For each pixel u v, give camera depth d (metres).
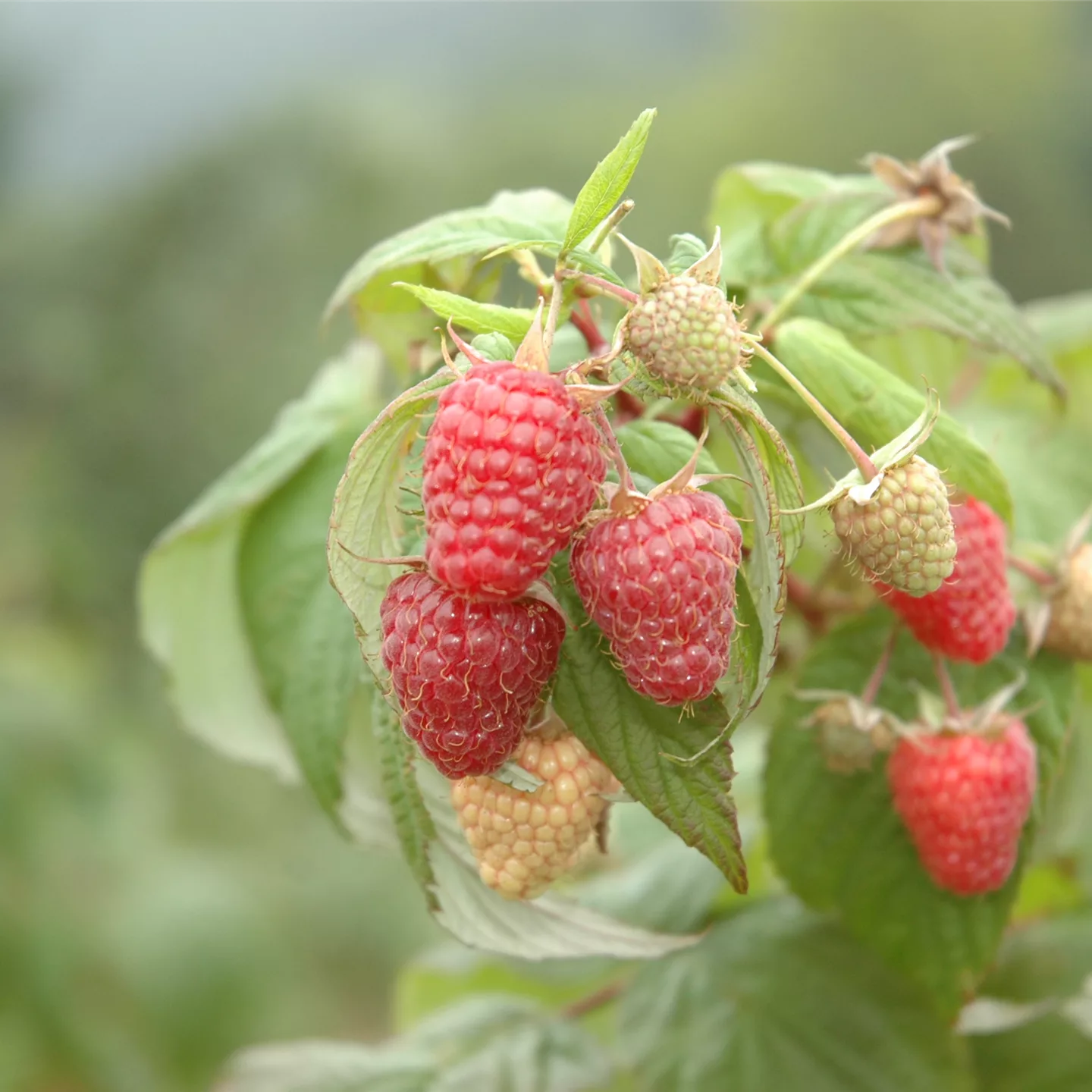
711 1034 0.29
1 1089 0.53
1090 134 1.05
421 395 0.20
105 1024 0.58
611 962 0.35
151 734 0.91
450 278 0.25
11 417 1.10
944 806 0.25
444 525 0.19
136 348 1.11
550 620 0.20
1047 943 0.30
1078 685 0.28
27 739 0.58
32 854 0.56
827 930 0.30
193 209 1.14
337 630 0.28
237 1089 0.31
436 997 0.38
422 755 0.23
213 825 0.90
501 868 0.22
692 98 1.15
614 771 0.21
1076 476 0.31
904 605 0.25
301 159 1.15
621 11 1.27
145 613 0.31
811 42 1.12
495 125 1.19
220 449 1.09
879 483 0.21
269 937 0.61
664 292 0.20
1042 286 1.03
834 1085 0.29
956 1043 0.29
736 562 0.20
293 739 0.28
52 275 1.13
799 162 1.07
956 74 1.08
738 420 0.20
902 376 0.31
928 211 0.27
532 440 0.19
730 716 0.21
